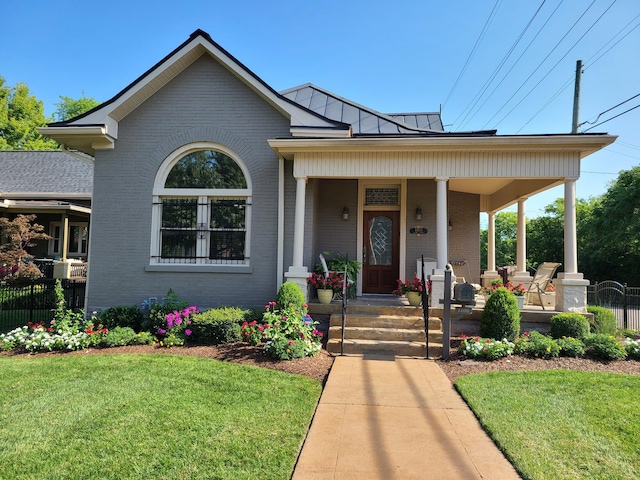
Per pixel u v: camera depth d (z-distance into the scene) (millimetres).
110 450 3465
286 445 3564
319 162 8352
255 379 5336
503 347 6566
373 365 6176
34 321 9781
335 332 7301
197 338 7320
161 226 9141
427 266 9688
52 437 3719
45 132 8711
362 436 3832
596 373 5805
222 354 6551
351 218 10352
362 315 7836
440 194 8180
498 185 11281
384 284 10352
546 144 7750
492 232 13438
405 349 6824
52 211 17016
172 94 9203
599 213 23844
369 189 10562
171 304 8047
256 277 8828
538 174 7973
